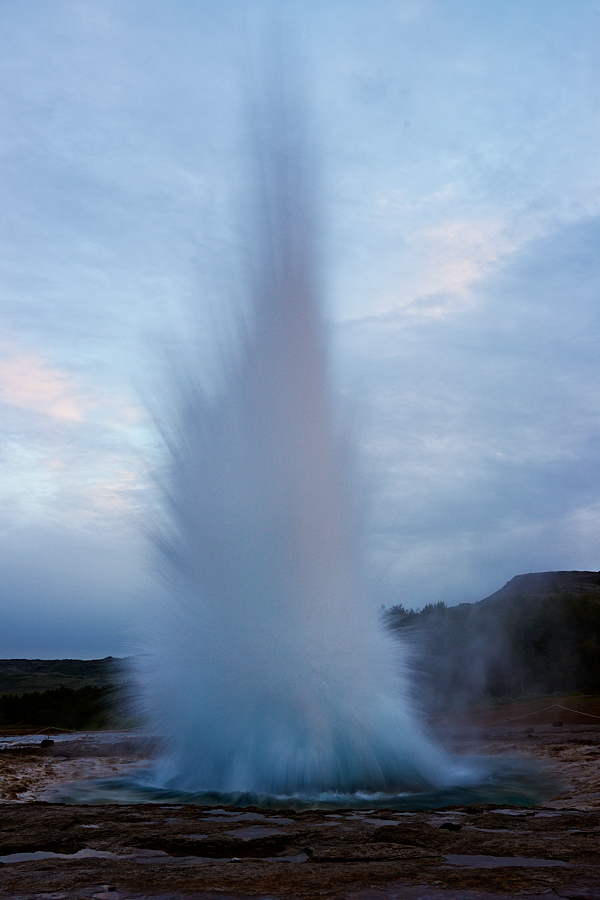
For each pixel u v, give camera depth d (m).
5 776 10.44
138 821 5.38
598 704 22.30
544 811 5.95
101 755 13.86
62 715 31.92
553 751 12.15
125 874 3.57
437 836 4.62
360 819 5.51
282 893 3.16
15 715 33.41
